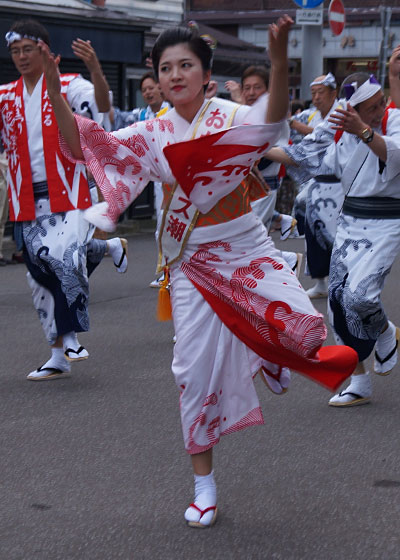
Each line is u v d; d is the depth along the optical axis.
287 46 3.54
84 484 4.31
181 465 4.55
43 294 6.08
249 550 3.65
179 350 3.86
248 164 3.72
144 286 9.73
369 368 6.35
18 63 5.90
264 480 4.35
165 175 3.84
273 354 3.90
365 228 5.36
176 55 3.71
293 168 5.75
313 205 8.65
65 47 13.30
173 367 3.89
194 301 3.85
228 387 3.89
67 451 4.74
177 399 5.66
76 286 5.98
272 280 3.85
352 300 5.30
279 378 4.08
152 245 12.98
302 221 9.27
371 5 27.59
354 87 5.17
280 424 5.16
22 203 6.04
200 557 3.59
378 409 5.44
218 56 17.22
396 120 5.14
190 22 3.81
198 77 3.72
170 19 18.86
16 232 7.06
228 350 3.87
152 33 16.12
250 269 3.85
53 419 5.25
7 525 3.88
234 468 4.50
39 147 5.96
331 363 3.94
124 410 5.43
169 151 3.62
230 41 18.23
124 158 3.84
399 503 4.09
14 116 6.01
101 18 13.73
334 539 3.74
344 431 5.04
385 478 4.38
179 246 3.86
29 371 6.31
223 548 3.67
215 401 3.87
